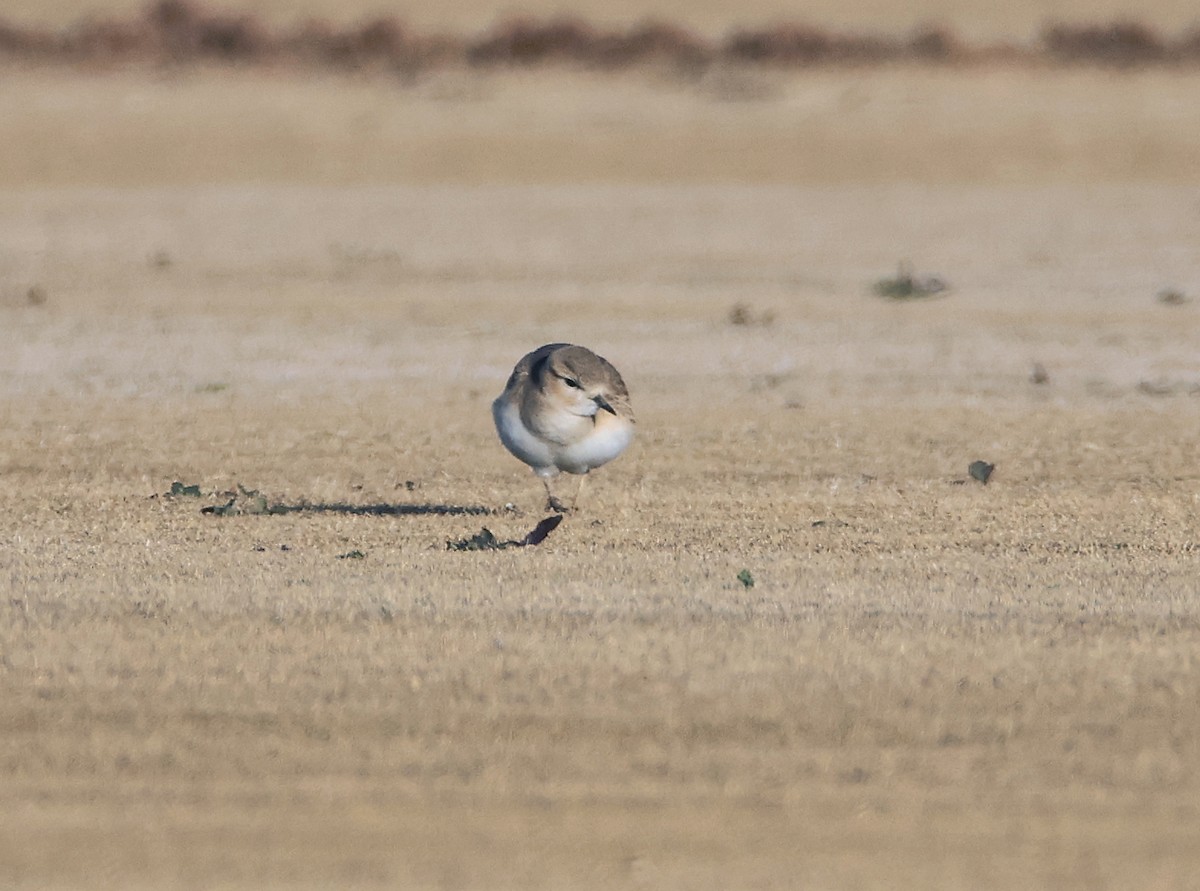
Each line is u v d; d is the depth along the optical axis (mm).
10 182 76500
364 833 15570
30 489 30422
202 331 48562
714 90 92938
